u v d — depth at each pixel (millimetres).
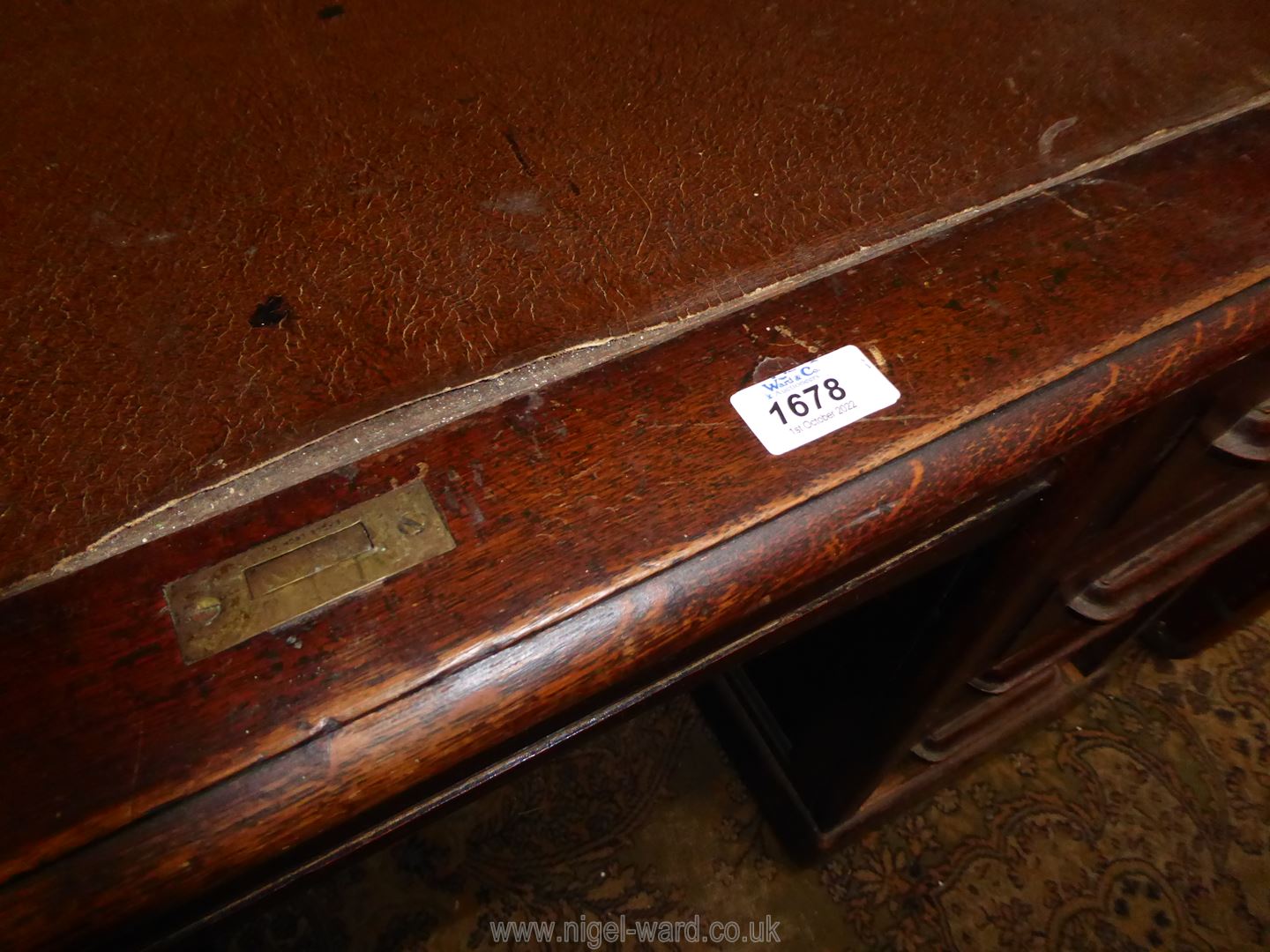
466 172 528
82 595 369
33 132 569
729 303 460
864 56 595
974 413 418
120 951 385
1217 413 590
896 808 1034
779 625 486
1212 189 504
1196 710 1176
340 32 638
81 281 479
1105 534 689
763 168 521
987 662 774
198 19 654
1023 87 568
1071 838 1081
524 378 434
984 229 488
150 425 417
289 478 402
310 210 512
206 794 326
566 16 640
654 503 391
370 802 345
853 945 1020
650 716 1189
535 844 1094
